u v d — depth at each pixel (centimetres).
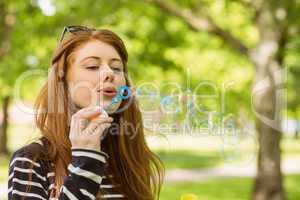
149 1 923
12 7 1289
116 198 192
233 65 1202
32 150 169
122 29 1141
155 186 209
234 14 1134
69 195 151
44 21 1184
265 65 873
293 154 2394
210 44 1211
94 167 154
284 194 909
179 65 1216
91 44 177
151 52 1227
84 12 982
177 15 918
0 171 1500
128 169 196
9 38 1287
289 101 1109
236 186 1296
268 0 876
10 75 1234
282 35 876
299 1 838
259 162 906
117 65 180
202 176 1488
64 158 172
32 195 164
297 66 1109
